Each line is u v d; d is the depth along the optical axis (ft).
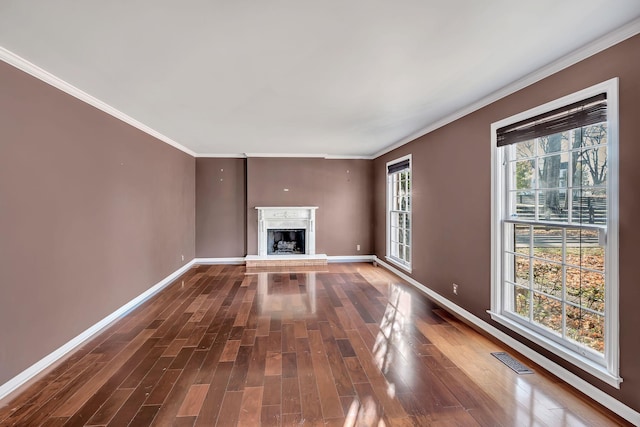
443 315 13.06
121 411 7.08
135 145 14.44
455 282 13.32
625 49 6.64
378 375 8.55
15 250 8.08
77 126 10.47
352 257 24.80
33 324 8.60
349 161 24.62
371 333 11.29
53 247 9.36
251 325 12.07
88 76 9.30
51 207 9.30
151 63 8.46
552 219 8.80
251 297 15.56
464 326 11.91
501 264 10.62
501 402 7.36
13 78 8.04
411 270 17.75
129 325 12.10
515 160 10.08
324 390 7.88
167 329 11.70
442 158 14.30
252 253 23.79
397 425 6.63
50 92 9.27
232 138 18.17
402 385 8.07
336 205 24.62
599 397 7.25
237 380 8.32
